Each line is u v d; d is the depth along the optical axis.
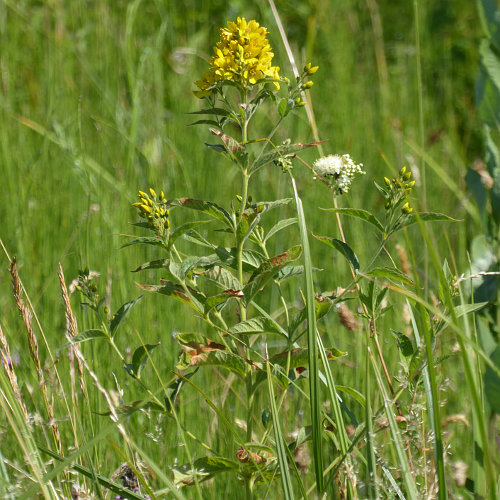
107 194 2.49
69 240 2.25
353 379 1.87
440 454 1.42
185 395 1.85
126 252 2.17
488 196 1.62
